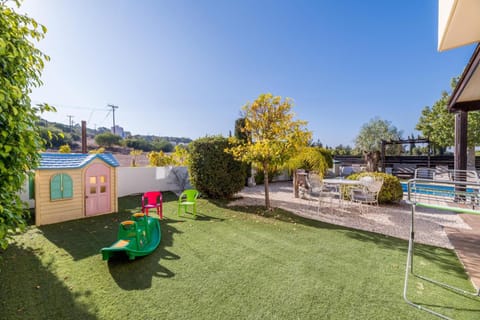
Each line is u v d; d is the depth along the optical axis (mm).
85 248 3371
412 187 3020
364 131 23828
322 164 8789
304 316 1906
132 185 8719
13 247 3338
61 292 2213
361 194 5680
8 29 1759
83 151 11055
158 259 3006
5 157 1761
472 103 5867
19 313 1898
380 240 3797
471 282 2459
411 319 1874
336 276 2582
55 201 4805
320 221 4996
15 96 1695
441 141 14625
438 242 3709
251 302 2094
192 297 2164
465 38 3207
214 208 6203
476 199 3209
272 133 6051
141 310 1967
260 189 10188
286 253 3240
